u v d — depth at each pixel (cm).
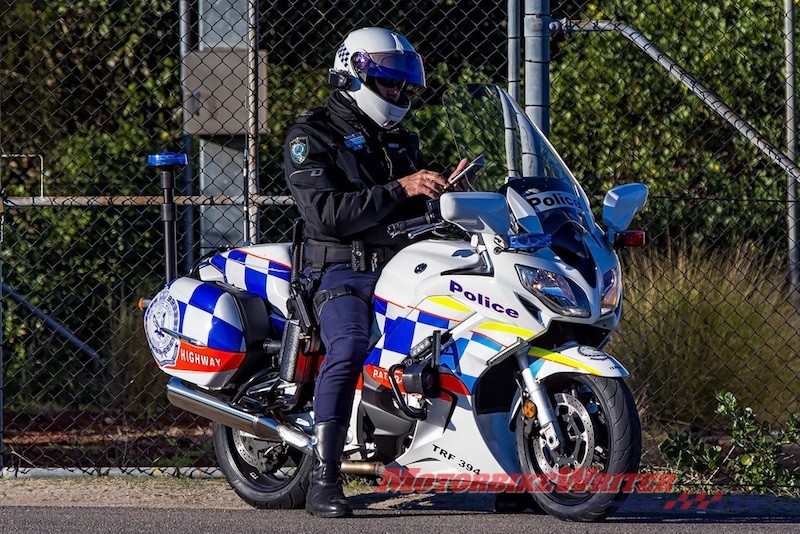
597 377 1270
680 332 1978
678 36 2462
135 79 2467
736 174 2472
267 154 2434
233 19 1822
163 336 1504
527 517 1389
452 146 2402
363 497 1539
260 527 1329
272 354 1466
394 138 1480
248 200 1725
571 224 1315
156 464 1808
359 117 1449
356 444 1399
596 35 2448
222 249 1582
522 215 1291
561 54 2469
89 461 1886
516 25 1712
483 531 1292
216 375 1453
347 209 1361
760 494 1559
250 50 1755
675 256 2136
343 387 1348
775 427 1942
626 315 1998
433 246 1368
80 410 2264
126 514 1423
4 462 1891
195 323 1466
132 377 2166
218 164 1848
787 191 2342
